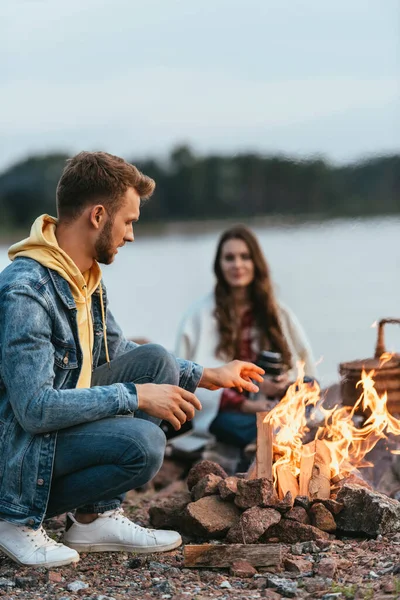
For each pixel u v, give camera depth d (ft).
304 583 9.04
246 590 9.04
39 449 9.57
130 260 92.22
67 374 9.88
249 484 10.61
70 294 9.86
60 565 9.84
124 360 10.76
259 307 17.71
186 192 135.23
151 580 9.47
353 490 10.68
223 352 17.63
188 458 16.94
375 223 96.99
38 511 9.59
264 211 124.88
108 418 9.86
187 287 61.36
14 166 117.08
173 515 11.20
